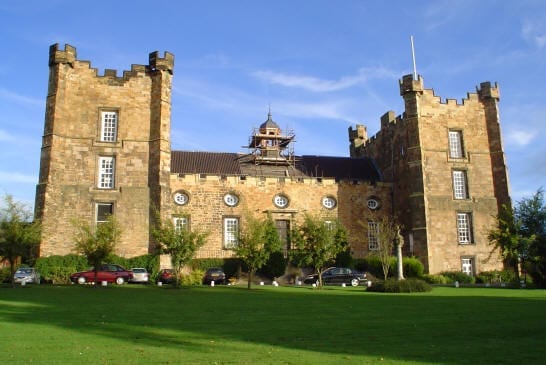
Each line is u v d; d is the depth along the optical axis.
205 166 53.81
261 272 48.38
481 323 16.92
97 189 44.50
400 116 56.06
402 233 53.16
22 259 43.53
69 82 45.78
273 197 51.59
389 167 57.53
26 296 26.00
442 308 21.64
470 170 53.66
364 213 54.12
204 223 49.28
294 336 14.34
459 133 54.50
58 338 13.55
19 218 35.56
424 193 51.16
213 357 11.41
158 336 14.12
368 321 17.53
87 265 41.72
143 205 44.97
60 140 44.34
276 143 60.94
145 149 46.19
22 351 11.84
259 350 12.26
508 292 32.31
